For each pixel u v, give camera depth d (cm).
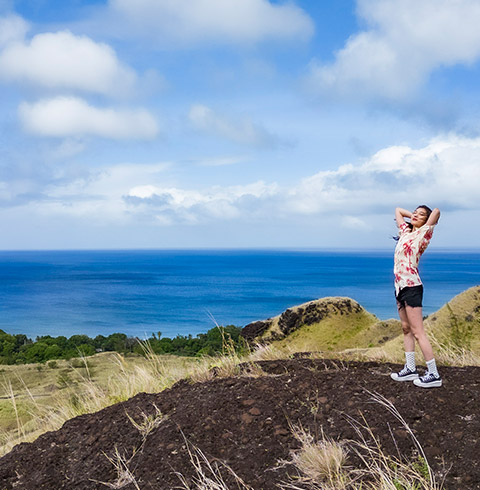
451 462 344
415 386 455
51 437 491
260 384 500
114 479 398
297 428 410
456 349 720
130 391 691
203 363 728
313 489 336
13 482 431
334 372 518
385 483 320
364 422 401
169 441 423
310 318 1188
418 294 463
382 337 1112
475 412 399
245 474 364
